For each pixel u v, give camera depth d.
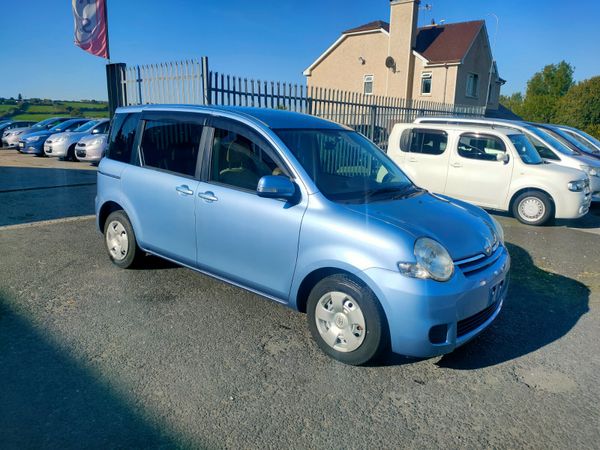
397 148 9.41
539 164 8.38
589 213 9.81
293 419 2.72
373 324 3.10
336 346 3.34
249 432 2.60
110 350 3.41
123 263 4.98
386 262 3.00
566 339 3.88
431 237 3.12
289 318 4.04
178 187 4.18
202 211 3.98
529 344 3.78
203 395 2.92
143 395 2.89
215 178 3.98
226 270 3.91
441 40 29.30
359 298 3.13
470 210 4.07
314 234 3.29
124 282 4.71
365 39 29.27
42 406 2.75
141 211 4.58
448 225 3.38
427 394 3.02
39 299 4.27
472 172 8.60
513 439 2.63
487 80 31.64
